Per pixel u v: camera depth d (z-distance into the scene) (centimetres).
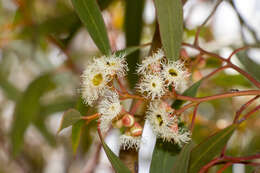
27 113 52
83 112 39
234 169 46
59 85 59
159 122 35
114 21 56
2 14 62
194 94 39
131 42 47
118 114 35
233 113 56
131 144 36
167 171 37
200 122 57
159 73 35
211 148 36
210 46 54
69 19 50
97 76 35
